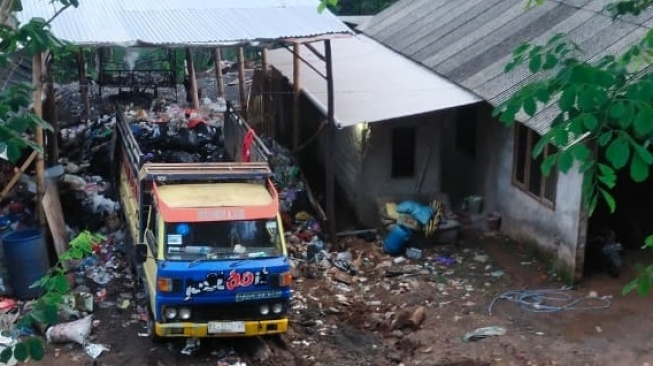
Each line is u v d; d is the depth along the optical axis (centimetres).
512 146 1498
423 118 1569
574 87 487
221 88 2470
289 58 2016
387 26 2250
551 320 1170
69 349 1084
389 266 1415
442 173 1828
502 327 1146
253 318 1047
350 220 1634
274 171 1622
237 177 1154
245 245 1059
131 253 1298
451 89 1594
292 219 1560
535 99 513
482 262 1426
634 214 1432
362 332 1166
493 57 1655
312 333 1154
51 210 1332
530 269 1377
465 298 1268
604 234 1347
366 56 1988
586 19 1541
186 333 1027
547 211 1373
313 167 1912
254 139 1389
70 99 2417
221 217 1066
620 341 1093
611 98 475
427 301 1260
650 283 527
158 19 1462
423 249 1495
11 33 676
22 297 1219
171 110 2198
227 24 1459
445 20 2044
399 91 1611
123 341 1109
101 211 1537
